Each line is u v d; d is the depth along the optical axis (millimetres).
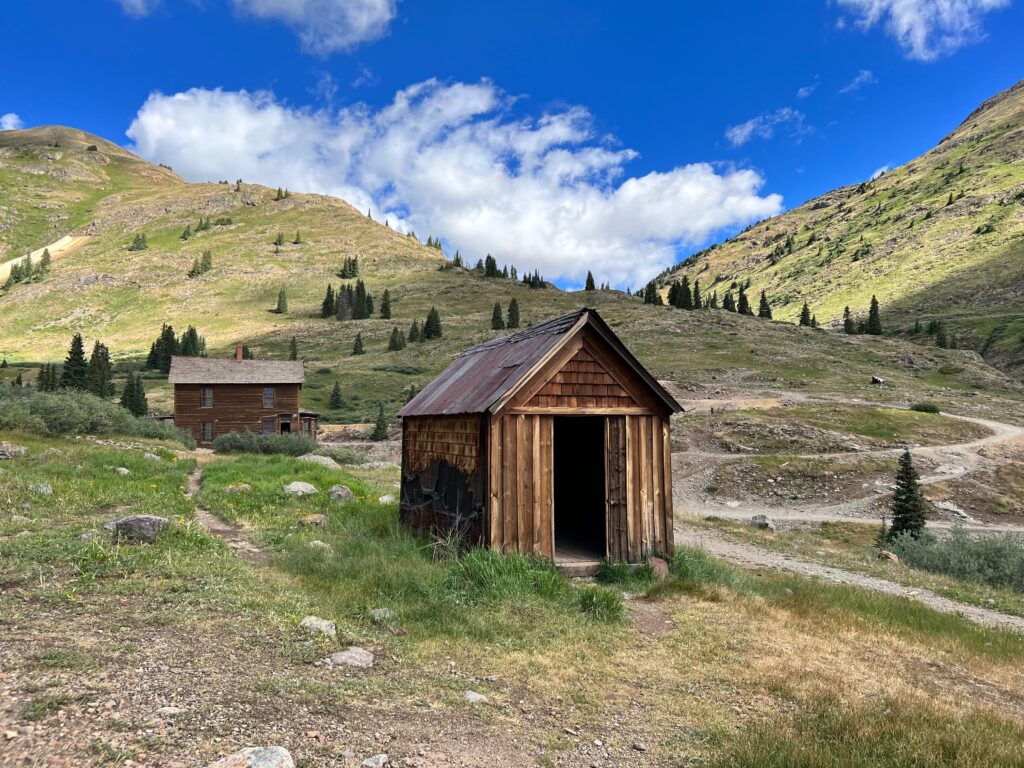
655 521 11117
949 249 180625
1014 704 6648
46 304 152000
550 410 10453
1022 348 106500
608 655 6656
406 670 5656
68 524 9297
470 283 165000
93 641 4898
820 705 5668
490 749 4348
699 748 4723
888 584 14672
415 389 77938
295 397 46781
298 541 10227
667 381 71875
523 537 10070
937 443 47750
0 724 3402
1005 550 18766
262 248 197625
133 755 3332
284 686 4691
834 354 92812
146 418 33875
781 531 28953
